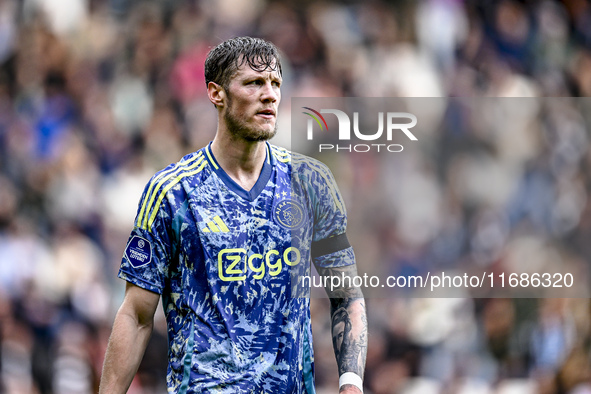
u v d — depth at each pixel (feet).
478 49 120.16
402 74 113.70
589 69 125.49
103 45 119.34
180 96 113.29
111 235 105.40
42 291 99.55
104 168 110.01
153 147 111.04
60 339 96.84
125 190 107.96
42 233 104.12
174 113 112.68
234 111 35.65
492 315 92.58
